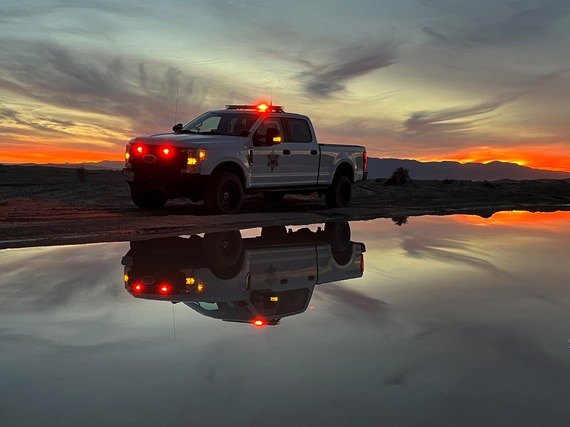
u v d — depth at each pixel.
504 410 1.84
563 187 19.81
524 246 6.28
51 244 6.07
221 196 9.43
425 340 2.64
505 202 14.45
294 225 8.60
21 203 10.80
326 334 2.71
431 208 12.03
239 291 3.77
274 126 10.48
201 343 2.53
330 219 9.55
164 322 2.91
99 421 1.72
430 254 5.64
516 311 3.25
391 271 4.64
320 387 2.02
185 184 9.26
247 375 2.12
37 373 2.14
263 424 1.71
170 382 2.04
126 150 9.88
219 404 1.85
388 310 3.25
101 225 7.30
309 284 4.05
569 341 2.65
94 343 2.54
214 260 5.13
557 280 4.29
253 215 9.36
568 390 2.03
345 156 11.98
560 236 7.30
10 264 4.76
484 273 4.57
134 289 3.80
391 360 2.33
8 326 2.82
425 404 1.88
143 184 9.53
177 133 10.29
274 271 4.59
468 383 2.08
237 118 10.48
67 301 3.41
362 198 15.02
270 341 2.57
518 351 2.48
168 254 5.46
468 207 12.64
